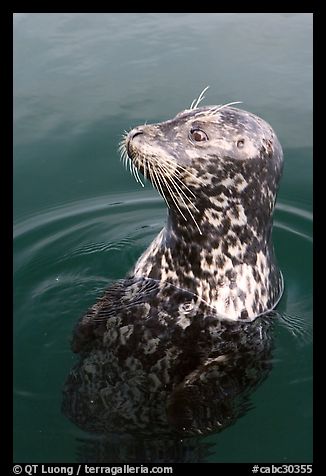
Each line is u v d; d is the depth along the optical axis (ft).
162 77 10.11
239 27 11.46
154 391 6.70
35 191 8.80
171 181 6.93
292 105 9.59
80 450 6.44
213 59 10.43
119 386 6.72
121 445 6.46
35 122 9.50
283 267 7.99
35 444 6.48
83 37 11.12
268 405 6.72
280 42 10.84
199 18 11.86
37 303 7.55
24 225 8.45
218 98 9.64
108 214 8.62
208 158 6.96
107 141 9.27
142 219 8.58
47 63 10.41
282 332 7.22
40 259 8.05
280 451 6.47
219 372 6.83
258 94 9.74
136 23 11.68
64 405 6.69
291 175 8.95
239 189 7.06
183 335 7.02
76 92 9.92
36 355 7.07
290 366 6.98
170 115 9.44
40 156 9.14
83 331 7.06
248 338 7.08
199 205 7.04
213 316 7.13
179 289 7.25
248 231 7.18
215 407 6.60
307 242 8.30
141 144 6.90
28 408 6.68
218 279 7.18
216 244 7.14
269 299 7.38
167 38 11.09
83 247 8.21
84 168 9.05
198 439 6.50
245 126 7.06
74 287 7.72
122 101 9.74
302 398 6.77
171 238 7.28
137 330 7.03
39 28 11.39
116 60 10.46
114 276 7.87
